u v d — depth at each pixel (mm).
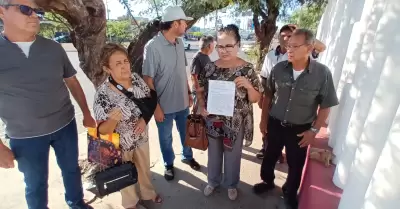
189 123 2727
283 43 3113
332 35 3814
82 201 2719
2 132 4465
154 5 5035
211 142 2787
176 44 3023
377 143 1421
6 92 1954
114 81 2275
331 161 2461
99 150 2271
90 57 3100
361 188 1520
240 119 2562
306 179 2395
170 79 3004
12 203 2867
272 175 2973
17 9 1797
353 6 2861
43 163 2236
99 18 2947
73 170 2525
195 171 3502
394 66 1300
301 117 2363
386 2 1565
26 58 1952
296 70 2303
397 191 1151
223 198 2980
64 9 2715
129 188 2609
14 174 3387
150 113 2486
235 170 2818
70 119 2385
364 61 1933
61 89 2236
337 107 2721
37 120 2084
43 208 2359
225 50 2346
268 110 2695
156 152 4051
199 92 2674
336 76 3148
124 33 4848
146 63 2902
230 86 2406
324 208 1910
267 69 3412
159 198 2908
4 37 1905
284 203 2865
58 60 2164
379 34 1584
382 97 1373
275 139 2625
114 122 2174
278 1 7750
